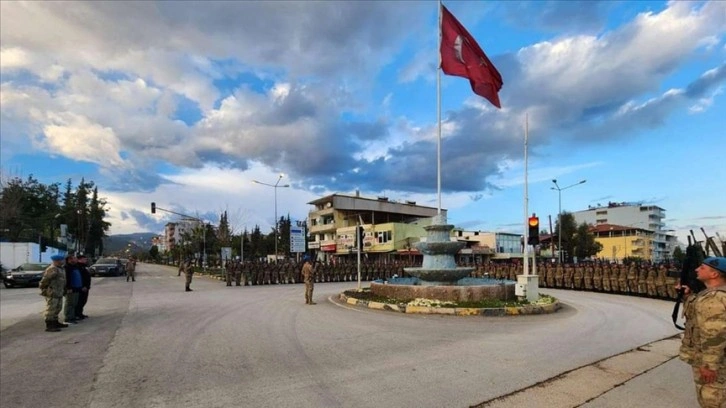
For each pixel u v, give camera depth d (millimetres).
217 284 28891
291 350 8234
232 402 5453
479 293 14570
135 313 13352
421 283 17531
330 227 73688
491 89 16172
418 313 13258
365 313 13281
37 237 47656
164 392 5848
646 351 8281
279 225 88938
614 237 102875
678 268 18438
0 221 47594
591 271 23797
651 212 112562
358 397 5633
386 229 63750
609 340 9352
